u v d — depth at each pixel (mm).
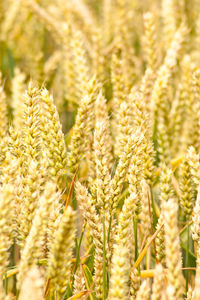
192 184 1025
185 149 1178
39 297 778
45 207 851
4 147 944
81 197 950
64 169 969
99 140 932
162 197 966
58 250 848
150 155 1032
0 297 834
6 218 837
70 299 944
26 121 940
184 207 1031
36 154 944
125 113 969
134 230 976
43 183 961
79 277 967
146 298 856
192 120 1160
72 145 986
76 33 1157
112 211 942
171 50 1150
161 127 1145
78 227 1055
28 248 853
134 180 947
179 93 1194
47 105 954
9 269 1023
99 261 953
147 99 1127
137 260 958
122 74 1171
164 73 1130
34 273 777
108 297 931
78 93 1148
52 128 957
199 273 890
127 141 969
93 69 1278
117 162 1094
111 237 956
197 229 938
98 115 1015
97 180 935
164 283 960
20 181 912
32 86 948
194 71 1143
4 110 1013
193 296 884
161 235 961
